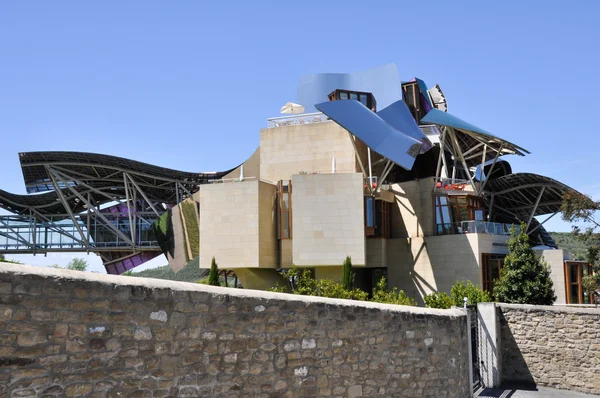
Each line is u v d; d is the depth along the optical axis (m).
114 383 7.70
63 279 7.26
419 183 51.44
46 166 71.62
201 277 83.06
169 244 64.62
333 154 54.56
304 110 65.69
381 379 12.03
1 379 6.65
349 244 46.25
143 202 81.50
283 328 10.05
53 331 7.13
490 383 21.47
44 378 7.02
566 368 21.08
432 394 13.57
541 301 36.03
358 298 35.06
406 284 49.72
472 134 47.16
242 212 48.62
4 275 6.73
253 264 47.75
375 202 50.78
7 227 81.88
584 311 20.92
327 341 10.86
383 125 47.94
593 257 32.06
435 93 67.56
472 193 49.19
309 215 47.12
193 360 8.64
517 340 22.28
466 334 15.76
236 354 9.26
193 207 59.56
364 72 66.19
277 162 56.44
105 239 79.62
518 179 52.41
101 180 77.81
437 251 48.00
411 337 13.02
